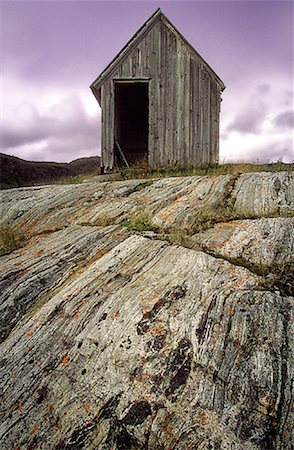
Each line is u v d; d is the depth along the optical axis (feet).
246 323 14.39
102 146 48.21
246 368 12.92
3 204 35.58
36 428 12.99
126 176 42.50
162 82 48.19
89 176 48.57
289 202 24.63
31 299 19.49
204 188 28.78
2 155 117.08
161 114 48.26
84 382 13.99
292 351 13.17
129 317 16.06
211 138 48.42
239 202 25.72
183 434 11.75
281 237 19.74
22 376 14.97
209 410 12.19
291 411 11.68
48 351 15.81
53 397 13.79
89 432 12.40
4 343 17.03
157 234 23.02
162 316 15.65
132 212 27.55
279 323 14.15
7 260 23.95
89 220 28.07
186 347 14.16
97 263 20.98
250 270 17.81
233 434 11.46
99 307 17.31
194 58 48.08
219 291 16.31
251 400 12.13
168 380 13.28
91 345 15.42
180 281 17.44
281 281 16.74
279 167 36.60
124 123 67.87
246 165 40.81
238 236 20.76
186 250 19.93
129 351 14.49
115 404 12.92
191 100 48.21
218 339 14.11
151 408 12.60
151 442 11.85
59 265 21.90
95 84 48.24
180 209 25.80
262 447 11.11
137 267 19.65
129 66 48.16
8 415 13.69
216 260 18.47
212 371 13.20
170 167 45.83
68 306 17.90
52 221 29.60
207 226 22.81
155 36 48.14
